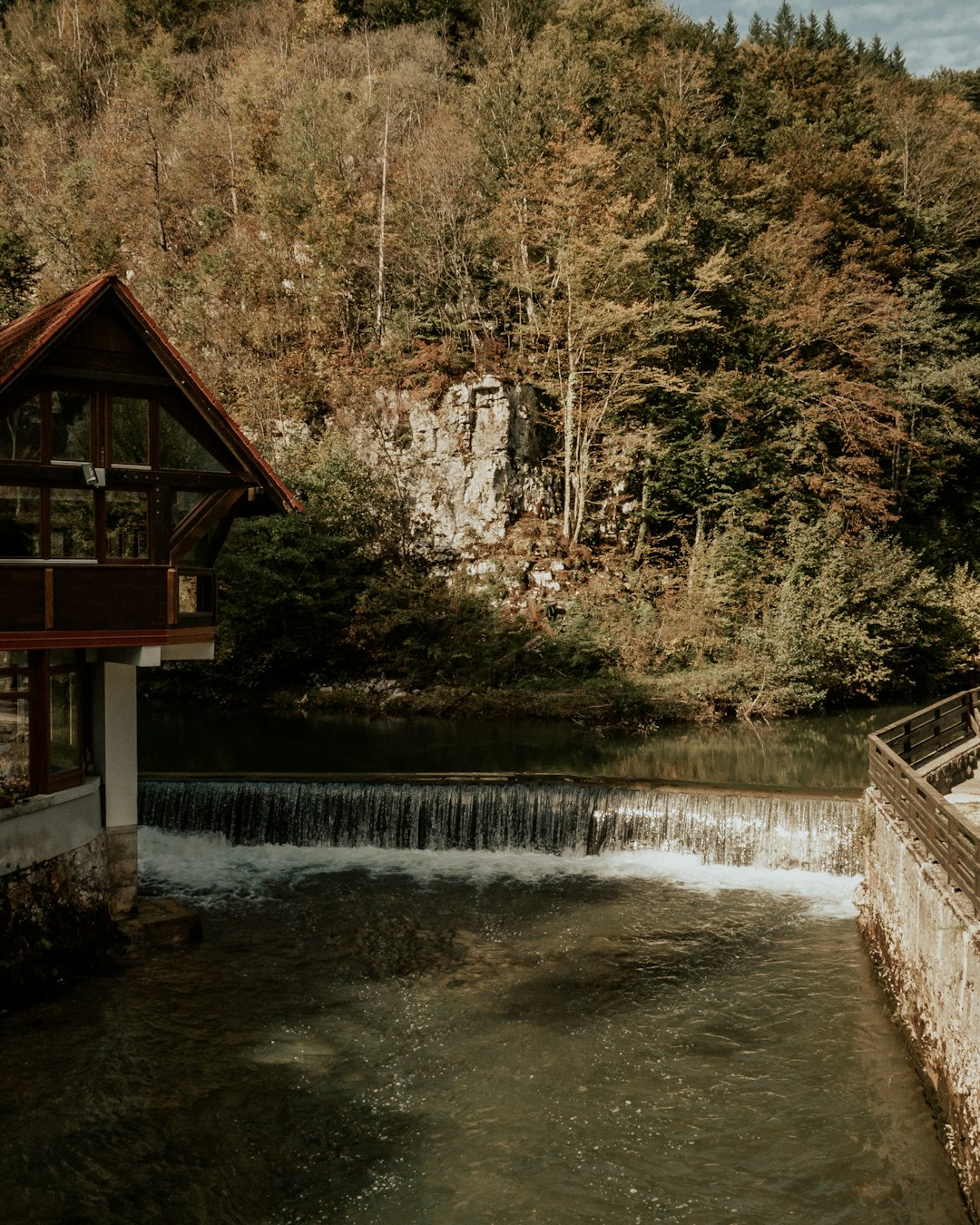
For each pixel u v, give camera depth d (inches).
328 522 1557.6
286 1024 589.3
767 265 1907.0
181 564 685.3
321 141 2010.3
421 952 690.2
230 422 656.4
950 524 2097.7
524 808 898.1
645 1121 503.5
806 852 855.7
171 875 832.3
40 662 637.3
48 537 608.1
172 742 1230.9
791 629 1496.1
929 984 524.1
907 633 1609.3
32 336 627.5
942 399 2084.2
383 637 1544.0
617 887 816.9
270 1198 444.8
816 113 2546.8
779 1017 605.0
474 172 1846.7
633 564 1672.0
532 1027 591.5
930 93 3154.5
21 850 612.4
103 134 2401.6
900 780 625.6
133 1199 442.0
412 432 1648.6
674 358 1796.3
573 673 1503.4
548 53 1955.0
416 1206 441.1
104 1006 603.5
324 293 1834.4
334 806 907.4
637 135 1914.4
